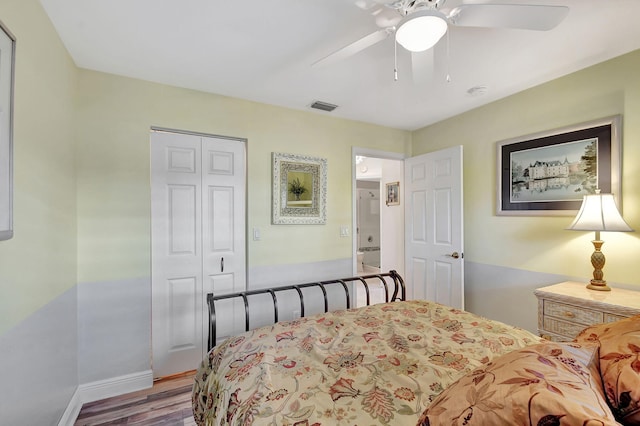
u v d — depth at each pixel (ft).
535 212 7.89
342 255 10.44
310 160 9.75
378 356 3.98
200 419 3.98
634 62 6.23
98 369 6.81
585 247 7.01
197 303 8.13
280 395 3.14
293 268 9.50
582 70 7.00
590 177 6.86
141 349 7.27
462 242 9.33
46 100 4.97
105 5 4.79
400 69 6.97
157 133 7.72
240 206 8.77
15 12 3.95
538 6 3.79
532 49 6.11
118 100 7.14
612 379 2.19
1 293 3.63
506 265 8.62
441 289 9.98
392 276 7.59
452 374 3.49
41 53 4.78
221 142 8.52
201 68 6.91
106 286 6.93
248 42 5.89
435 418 2.07
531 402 1.70
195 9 4.91
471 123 9.61
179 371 7.89
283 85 7.82
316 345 4.34
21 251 4.10
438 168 10.17
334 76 7.33
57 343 5.40
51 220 5.17
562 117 7.36
